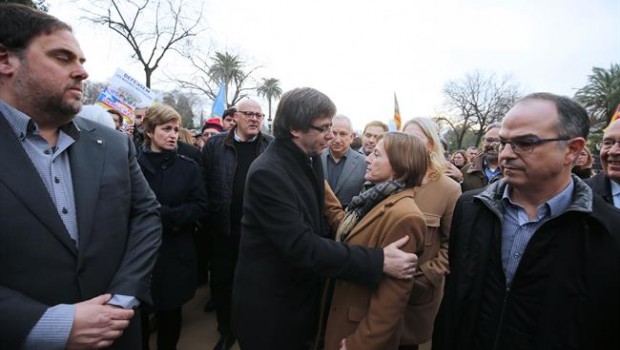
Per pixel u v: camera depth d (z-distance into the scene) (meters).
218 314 2.85
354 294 1.60
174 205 2.38
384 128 3.48
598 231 1.11
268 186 1.48
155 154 2.42
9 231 1.06
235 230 2.88
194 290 2.49
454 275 1.45
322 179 1.97
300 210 1.54
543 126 1.14
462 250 1.41
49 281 1.13
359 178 2.96
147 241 1.45
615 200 2.09
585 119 1.17
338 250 1.44
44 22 1.14
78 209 1.23
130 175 1.50
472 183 3.96
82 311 1.11
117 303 1.24
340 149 3.00
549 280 1.16
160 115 2.37
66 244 1.17
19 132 1.16
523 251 1.25
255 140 3.02
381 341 1.46
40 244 1.11
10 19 1.11
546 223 1.18
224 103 7.27
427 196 2.06
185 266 2.40
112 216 1.31
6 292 1.05
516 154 1.18
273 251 1.59
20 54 1.13
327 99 1.58
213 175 2.96
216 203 2.92
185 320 3.28
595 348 1.11
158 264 2.29
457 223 1.51
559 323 1.13
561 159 1.16
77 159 1.28
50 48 1.15
